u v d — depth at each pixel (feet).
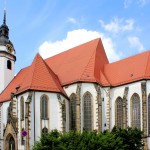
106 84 299.79
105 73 317.42
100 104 288.51
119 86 297.74
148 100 278.46
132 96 286.87
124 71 303.48
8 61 372.38
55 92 281.74
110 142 176.14
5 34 376.48
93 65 305.53
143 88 277.03
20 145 278.05
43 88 277.64
